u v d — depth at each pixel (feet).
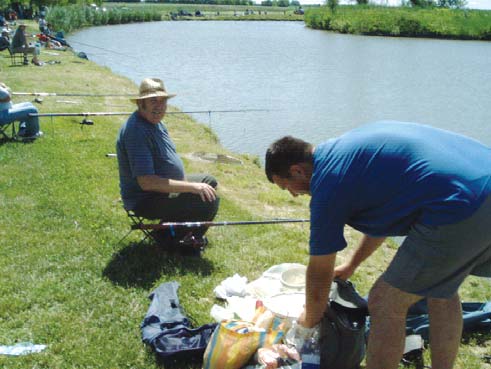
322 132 44.39
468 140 8.88
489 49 134.92
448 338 9.55
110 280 13.88
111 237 16.24
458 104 60.64
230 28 204.74
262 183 25.81
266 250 16.28
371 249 10.69
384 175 8.39
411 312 12.00
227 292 13.35
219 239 16.80
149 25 195.93
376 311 8.98
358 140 8.65
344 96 62.44
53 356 10.96
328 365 10.03
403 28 178.09
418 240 8.40
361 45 138.21
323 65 91.25
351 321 10.25
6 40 69.10
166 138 15.14
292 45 131.54
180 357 10.85
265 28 212.23
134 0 528.22
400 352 9.02
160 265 14.70
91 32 145.07
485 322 12.21
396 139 8.54
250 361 10.39
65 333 11.67
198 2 563.48
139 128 14.34
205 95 57.62
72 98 44.06
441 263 8.37
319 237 8.69
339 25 195.83
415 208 8.35
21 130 27.94
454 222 8.04
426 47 138.00
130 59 86.53
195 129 38.55
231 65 85.46
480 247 8.33
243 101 55.52
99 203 19.08
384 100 61.36
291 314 11.09
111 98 46.09
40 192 20.13
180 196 14.93
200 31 175.22
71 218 17.70
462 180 8.14
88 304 12.80
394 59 105.60
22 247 15.51
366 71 85.71
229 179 25.52
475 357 11.39
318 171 8.75
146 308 12.68
